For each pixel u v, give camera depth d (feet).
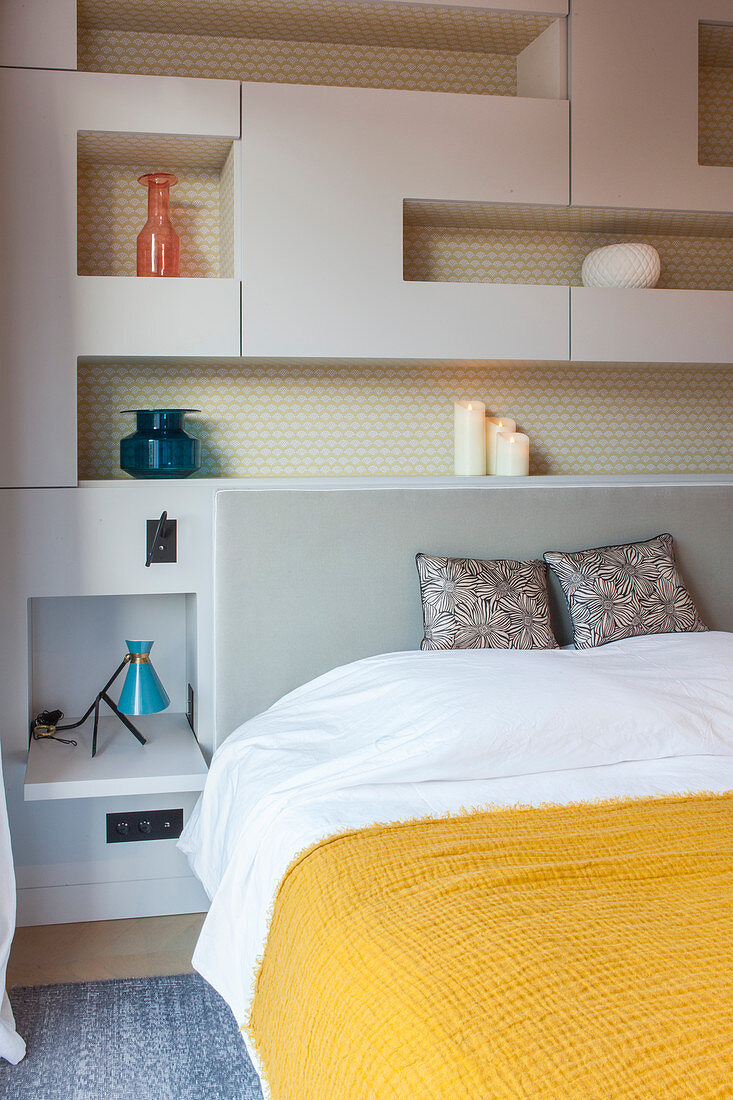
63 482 8.16
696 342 9.28
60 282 8.04
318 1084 3.92
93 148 8.45
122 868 8.55
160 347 8.21
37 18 7.89
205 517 8.46
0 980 6.55
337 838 5.38
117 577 8.30
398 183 8.52
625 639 8.38
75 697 9.12
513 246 9.75
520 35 9.08
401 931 4.33
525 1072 3.28
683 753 6.75
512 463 9.32
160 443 8.38
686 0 8.92
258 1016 5.10
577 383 9.95
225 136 8.20
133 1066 6.37
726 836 5.40
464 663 7.38
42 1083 6.19
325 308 8.45
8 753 8.20
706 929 4.26
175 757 8.14
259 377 9.27
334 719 7.33
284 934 4.99
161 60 8.84
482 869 4.96
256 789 6.43
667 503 9.36
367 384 9.48
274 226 8.34
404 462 9.61
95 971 7.61
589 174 8.85
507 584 8.43
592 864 4.97
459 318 8.71
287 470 9.37
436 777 6.32
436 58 9.37
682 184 9.05
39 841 8.39
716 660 7.54
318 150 8.37
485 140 8.64
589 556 8.77
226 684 8.34
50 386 8.08
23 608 8.13
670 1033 3.44
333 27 8.73
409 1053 3.51
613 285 9.23
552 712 6.57
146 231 8.34
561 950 4.05
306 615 8.48
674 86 8.98
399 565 8.68
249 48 8.98
